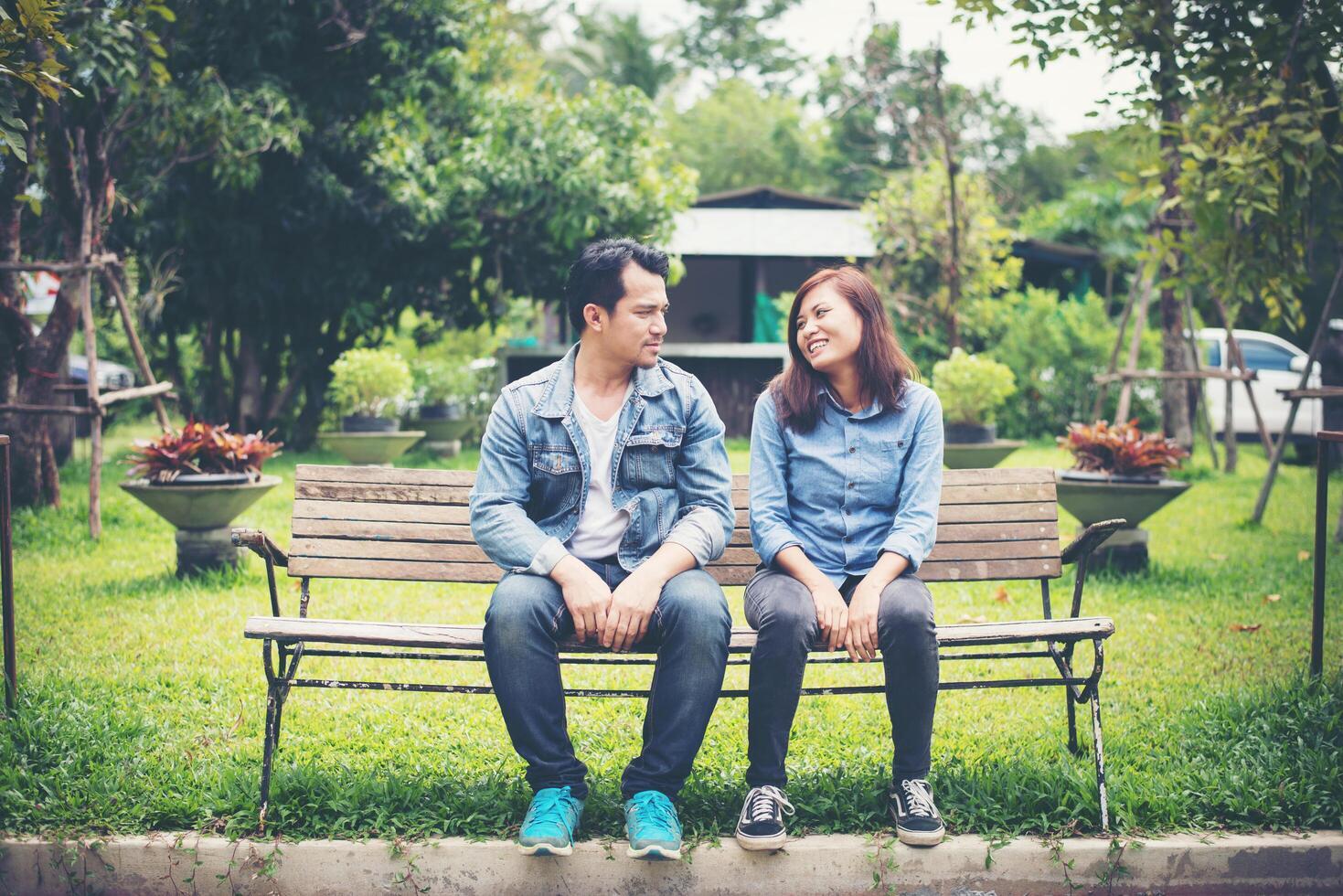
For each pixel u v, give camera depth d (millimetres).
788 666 2727
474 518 2887
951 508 3361
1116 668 4281
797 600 2775
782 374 3252
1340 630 4848
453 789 2969
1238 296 6613
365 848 2699
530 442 2938
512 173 11922
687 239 17328
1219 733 3428
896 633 2732
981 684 2930
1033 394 15664
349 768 3146
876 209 14461
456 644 2736
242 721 3582
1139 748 3359
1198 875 2760
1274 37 5340
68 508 7863
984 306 15023
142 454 5660
